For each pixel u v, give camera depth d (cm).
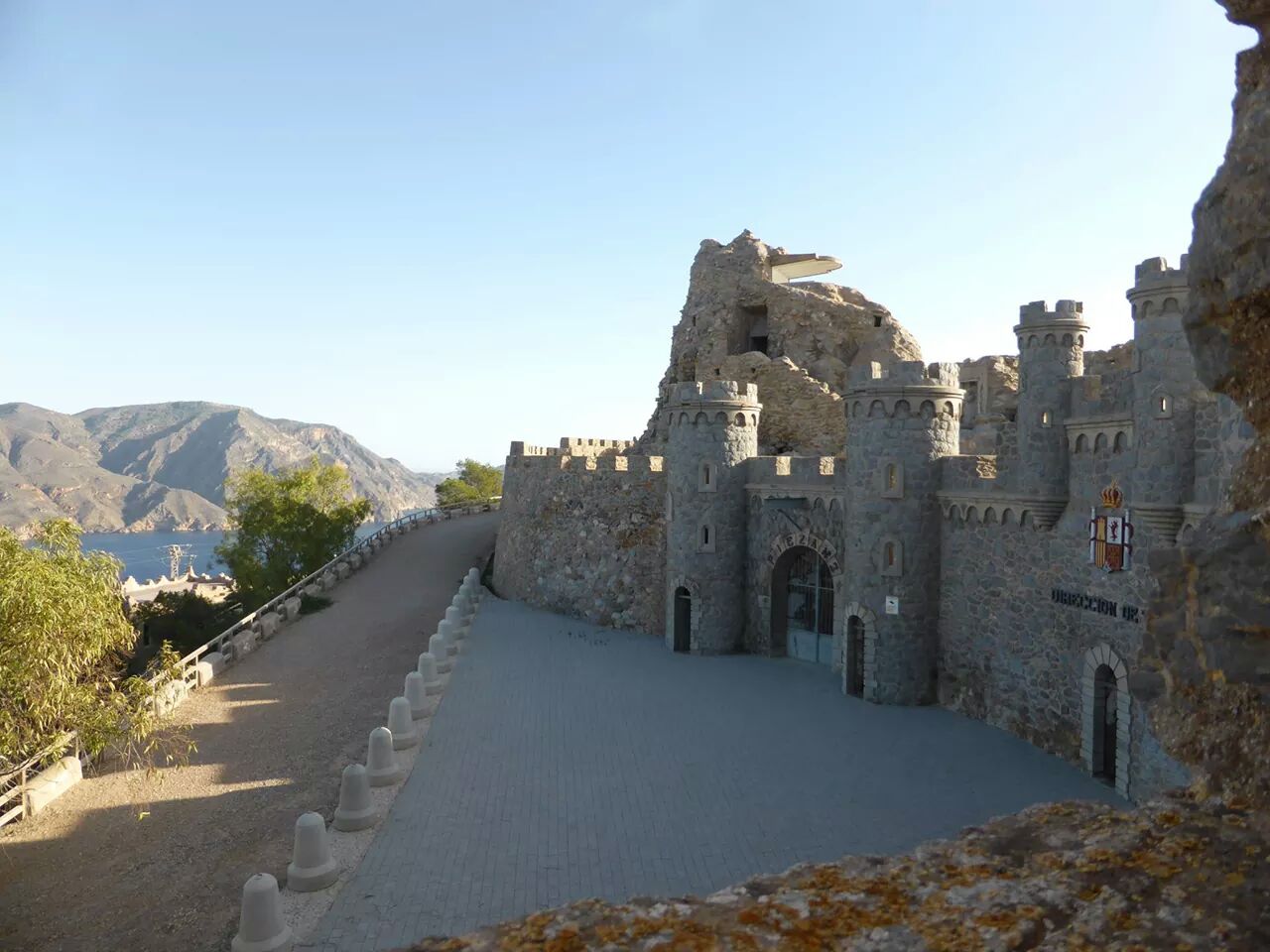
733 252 5097
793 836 1739
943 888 482
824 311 4806
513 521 4578
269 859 1691
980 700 2484
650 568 3756
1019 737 2325
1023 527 2312
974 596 2505
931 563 2647
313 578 4578
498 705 2630
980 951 422
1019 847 523
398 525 6253
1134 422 1780
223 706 2766
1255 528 500
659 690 2827
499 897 1482
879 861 526
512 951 443
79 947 1409
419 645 3500
